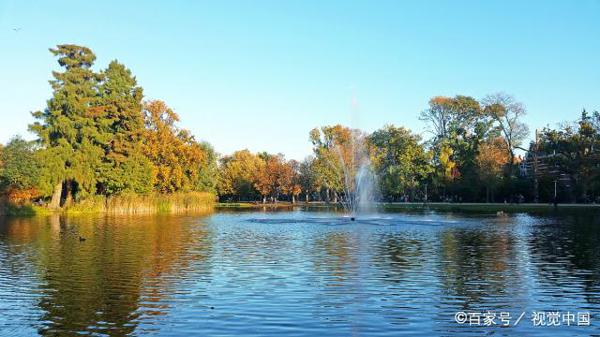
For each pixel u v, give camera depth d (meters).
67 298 14.40
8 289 15.55
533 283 16.59
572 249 24.86
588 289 15.73
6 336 11.10
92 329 11.60
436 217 52.59
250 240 29.48
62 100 61.12
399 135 97.19
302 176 117.31
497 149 84.75
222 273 18.30
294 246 26.47
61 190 65.00
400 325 12.01
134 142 67.69
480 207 74.25
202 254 23.27
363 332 11.46
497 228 37.53
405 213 62.50
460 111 96.56
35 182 58.22
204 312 12.99
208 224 43.41
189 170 79.00
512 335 11.39
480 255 22.83
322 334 11.29
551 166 77.38
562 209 63.97
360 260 21.36
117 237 31.16
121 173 63.06
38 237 30.81
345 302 14.02
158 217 54.97
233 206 99.00
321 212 69.94
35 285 16.12
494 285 16.28
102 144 64.94
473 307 13.59
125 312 12.98
